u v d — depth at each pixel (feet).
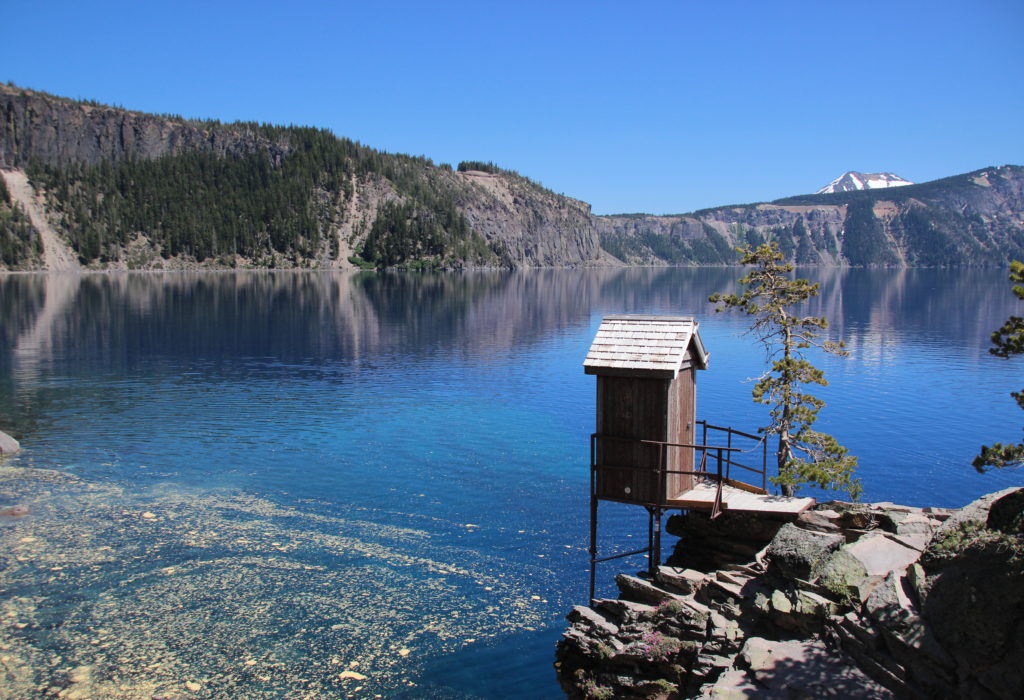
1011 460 55.98
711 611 62.23
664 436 71.05
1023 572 46.37
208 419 161.99
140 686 61.72
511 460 133.28
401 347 288.10
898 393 197.88
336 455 134.92
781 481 92.02
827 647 53.62
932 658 47.62
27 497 108.88
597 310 478.59
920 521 62.03
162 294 570.46
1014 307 507.71
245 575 83.35
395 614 75.36
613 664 61.87
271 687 62.18
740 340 310.45
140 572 83.46
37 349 269.44
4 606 74.79
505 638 71.15
